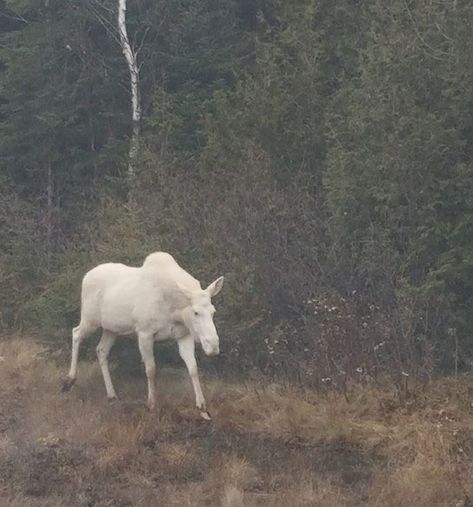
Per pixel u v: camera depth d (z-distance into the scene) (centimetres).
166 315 1734
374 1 2531
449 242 1922
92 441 1558
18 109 3572
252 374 1909
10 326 2711
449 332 1794
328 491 1309
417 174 1950
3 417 1756
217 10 3519
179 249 2181
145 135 3309
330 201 2119
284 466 1442
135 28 3631
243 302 2025
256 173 2267
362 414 1616
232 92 2906
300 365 1806
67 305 2192
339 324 1761
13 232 3016
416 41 2022
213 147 2558
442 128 1938
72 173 3578
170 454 1482
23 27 4053
